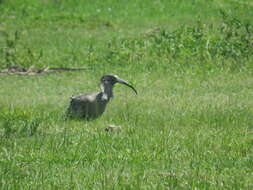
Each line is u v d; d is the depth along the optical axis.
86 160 19.02
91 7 71.50
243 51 42.03
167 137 21.42
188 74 37.97
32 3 71.94
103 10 70.44
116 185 16.33
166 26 61.44
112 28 62.00
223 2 73.38
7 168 18.09
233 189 16.11
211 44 42.75
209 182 16.64
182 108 26.56
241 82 34.84
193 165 18.30
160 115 25.22
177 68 39.75
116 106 27.88
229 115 25.09
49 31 60.75
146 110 26.58
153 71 39.56
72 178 17.11
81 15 67.69
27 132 22.44
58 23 64.44
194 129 22.91
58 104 28.98
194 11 69.50
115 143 20.83
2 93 33.41
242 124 23.78
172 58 42.03
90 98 25.19
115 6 71.50
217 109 26.17
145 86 34.41
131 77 37.69
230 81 35.19
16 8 70.06
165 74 38.34
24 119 24.84
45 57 46.34
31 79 38.34
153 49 44.00
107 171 17.70
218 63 40.34
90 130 23.03
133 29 61.09
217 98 29.38
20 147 20.50
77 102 25.25
